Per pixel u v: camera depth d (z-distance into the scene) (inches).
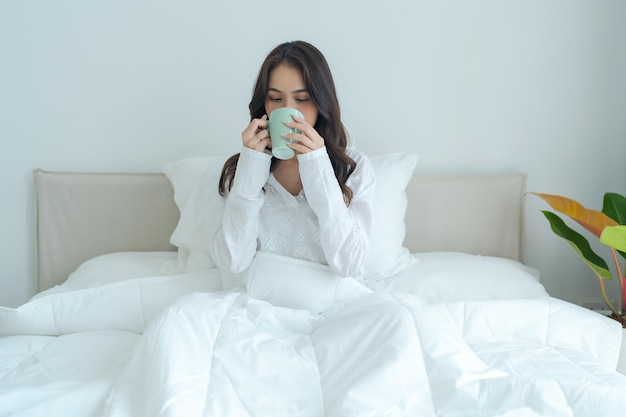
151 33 79.0
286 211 57.4
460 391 39.1
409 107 81.6
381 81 81.0
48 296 59.1
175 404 36.3
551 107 82.0
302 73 53.3
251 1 79.1
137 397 39.7
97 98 79.4
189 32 79.3
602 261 70.0
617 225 62.7
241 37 79.7
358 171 58.2
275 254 57.3
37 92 78.6
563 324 55.3
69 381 43.1
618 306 84.4
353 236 53.8
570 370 45.1
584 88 81.7
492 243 80.2
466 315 55.9
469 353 43.5
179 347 41.9
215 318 46.9
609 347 53.9
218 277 63.2
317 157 51.8
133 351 43.3
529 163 83.0
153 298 60.7
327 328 48.4
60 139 79.7
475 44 80.7
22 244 80.6
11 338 56.4
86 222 77.4
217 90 80.4
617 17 80.7
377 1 79.7
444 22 80.3
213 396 38.8
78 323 58.4
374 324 44.8
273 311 51.3
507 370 45.1
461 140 82.4
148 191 77.6
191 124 80.8
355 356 42.8
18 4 77.0
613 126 82.4
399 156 74.4
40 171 76.9
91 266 69.3
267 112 56.1
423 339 43.4
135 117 80.2
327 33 79.9
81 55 78.5
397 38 80.4
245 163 52.9
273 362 42.3
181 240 67.6
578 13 80.5
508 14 80.3
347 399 38.0
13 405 38.9
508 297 63.8
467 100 81.7
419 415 38.5
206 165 71.8
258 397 39.6
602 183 83.2
